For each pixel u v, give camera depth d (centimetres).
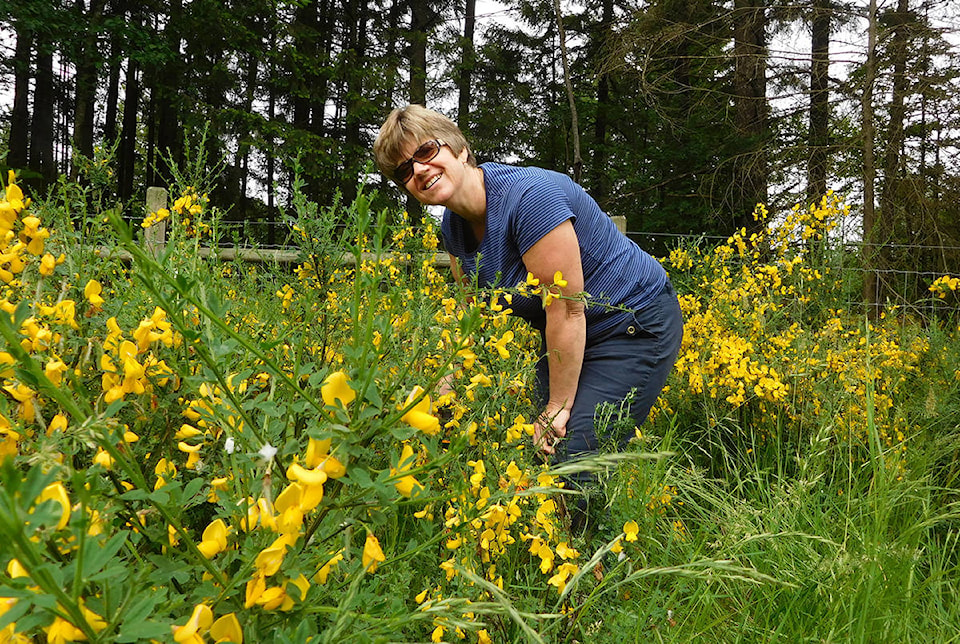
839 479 297
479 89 2294
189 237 199
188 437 102
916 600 210
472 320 76
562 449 220
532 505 163
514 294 251
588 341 261
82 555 56
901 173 1127
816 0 1204
